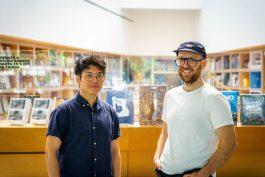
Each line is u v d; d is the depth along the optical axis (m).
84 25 7.46
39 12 5.91
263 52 5.61
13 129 2.83
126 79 5.07
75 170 1.84
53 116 1.86
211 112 1.88
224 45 7.57
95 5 7.31
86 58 1.87
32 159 2.88
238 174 2.94
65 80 4.63
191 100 1.96
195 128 1.92
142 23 10.16
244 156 2.91
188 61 1.94
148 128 2.89
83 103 1.88
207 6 8.84
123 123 2.95
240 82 6.50
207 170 1.83
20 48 5.51
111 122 2.02
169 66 5.18
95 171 1.86
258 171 2.93
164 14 10.18
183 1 9.44
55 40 6.43
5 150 2.85
